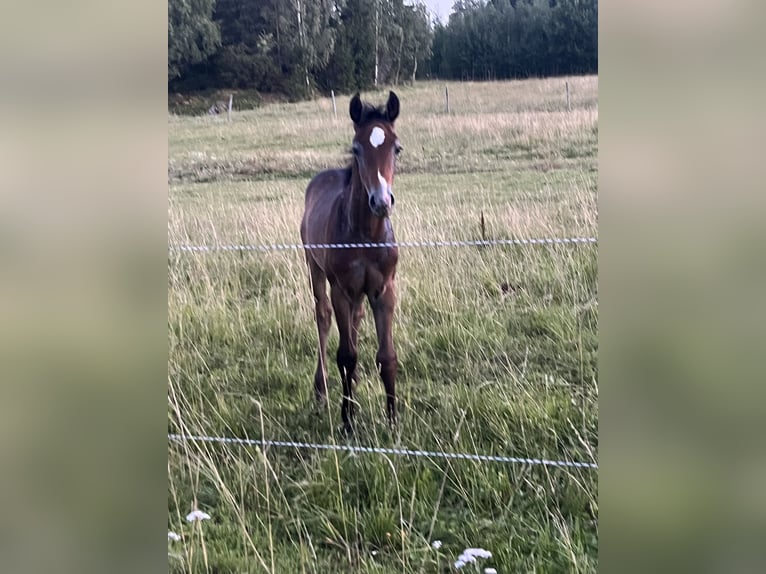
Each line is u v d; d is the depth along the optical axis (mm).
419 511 3303
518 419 3336
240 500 3543
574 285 3318
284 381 3686
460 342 3447
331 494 3408
